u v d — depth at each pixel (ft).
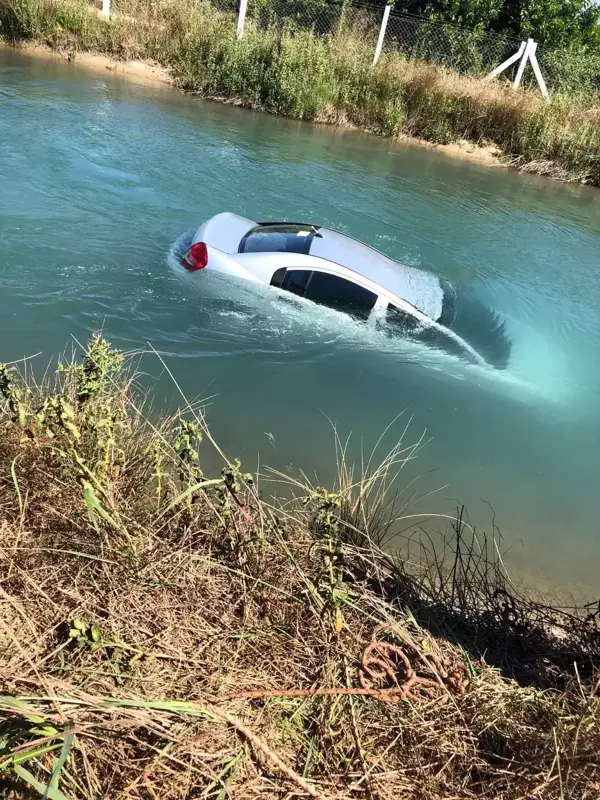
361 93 55.57
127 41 59.11
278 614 9.53
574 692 9.30
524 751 8.16
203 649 8.64
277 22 64.85
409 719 8.41
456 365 20.26
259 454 15.76
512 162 53.11
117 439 11.77
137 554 9.38
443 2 76.43
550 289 27.86
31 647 7.96
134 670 8.02
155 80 56.54
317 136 49.98
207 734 7.40
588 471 17.11
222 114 50.67
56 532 9.73
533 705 9.01
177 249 24.04
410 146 53.16
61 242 24.16
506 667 9.98
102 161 33.86
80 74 53.26
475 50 63.10
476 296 24.41
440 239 32.30
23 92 44.50
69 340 18.58
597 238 36.60
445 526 14.71
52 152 33.65
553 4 74.64
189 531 10.44
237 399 17.54
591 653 10.58
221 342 19.89
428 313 21.11
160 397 16.92
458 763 8.04
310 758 7.59
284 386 18.45
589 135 52.70
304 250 21.18
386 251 29.40
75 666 7.81
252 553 10.25
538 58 63.16
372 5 71.92
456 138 55.36
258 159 40.04
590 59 64.69
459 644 10.00
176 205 29.81
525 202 42.34
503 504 15.67
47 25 57.93
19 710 6.70
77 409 11.73
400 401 18.66
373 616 9.80
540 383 20.31
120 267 22.94
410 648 9.53
